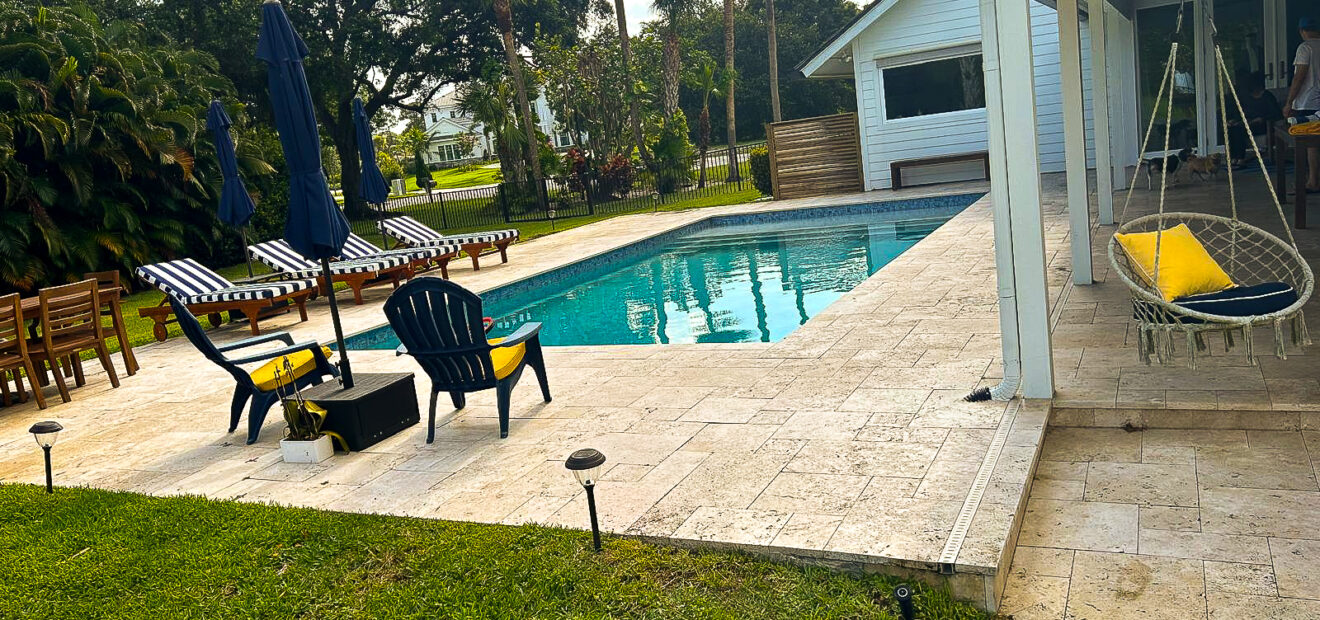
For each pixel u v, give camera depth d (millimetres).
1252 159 13961
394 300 5266
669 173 24969
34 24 17859
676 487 4246
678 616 3205
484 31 30609
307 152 5391
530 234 19766
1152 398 4691
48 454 5211
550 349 7750
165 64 21109
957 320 7012
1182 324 4754
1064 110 7316
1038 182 4602
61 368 9188
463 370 5434
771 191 21188
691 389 5945
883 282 8969
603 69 27609
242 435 6133
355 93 31031
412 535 4035
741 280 12000
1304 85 10359
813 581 3363
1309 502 3621
